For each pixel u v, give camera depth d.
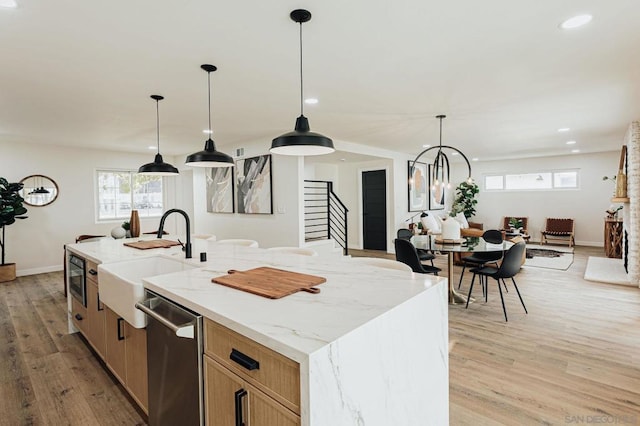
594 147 7.24
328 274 1.87
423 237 4.84
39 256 6.07
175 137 5.54
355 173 8.50
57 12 1.86
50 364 2.68
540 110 4.05
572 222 8.38
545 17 1.98
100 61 2.53
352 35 2.18
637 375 2.40
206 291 1.55
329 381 0.98
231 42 2.26
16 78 2.85
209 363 1.32
